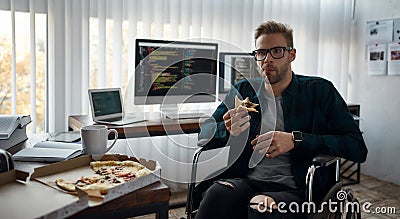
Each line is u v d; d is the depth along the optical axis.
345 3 3.44
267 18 3.13
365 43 3.42
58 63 2.49
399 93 3.16
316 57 3.32
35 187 0.95
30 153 1.26
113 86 2.69
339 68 3.45
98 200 0.89
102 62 2.63
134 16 2.67
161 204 0.98
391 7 3.18
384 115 3.30
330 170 1.63
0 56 2.35
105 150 1.33
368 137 3.46
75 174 1.06
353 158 1.58
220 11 2.94
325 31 3.38
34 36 2.40
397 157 3.21
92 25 2.59
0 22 2.33
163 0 2.75
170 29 2.79
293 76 1.71
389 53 3.21
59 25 2.47
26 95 2.45
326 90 1.68
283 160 1.64
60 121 2.54
